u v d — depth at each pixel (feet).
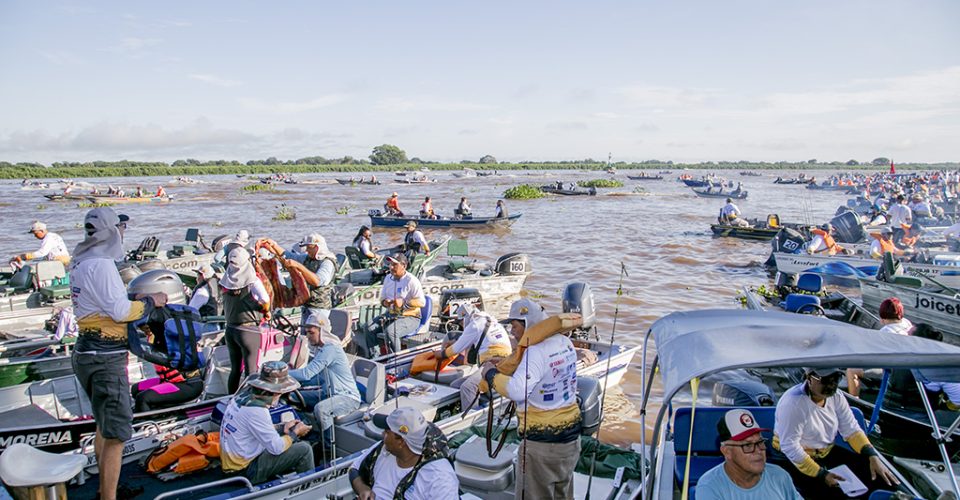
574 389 16.90
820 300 39.11
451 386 27.45
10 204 173.68
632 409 32.24
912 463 19.85
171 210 149.59
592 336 42.06
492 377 16.80
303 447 21.33
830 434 17.81
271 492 20.04
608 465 23.00
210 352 30.22
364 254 54.90
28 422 25.07
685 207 160.04
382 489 14.23
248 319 26.63
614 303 54.03
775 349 12.78
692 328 15.19
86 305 17.52
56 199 186.09
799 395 17.61
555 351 16.29
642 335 44.55
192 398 25.64
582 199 189.47
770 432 19.07
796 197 218.59
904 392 23.97
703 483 14.42
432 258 60.08
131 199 171.01
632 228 111.24
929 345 12.28
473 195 212.02
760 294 46.73
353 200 183.73
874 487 17.75
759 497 13.99
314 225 115.34
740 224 95.71
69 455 15.69
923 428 22.50
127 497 20.62
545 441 16.39
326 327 24.68
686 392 33.76
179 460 21.90
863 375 25.91
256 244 28.55
